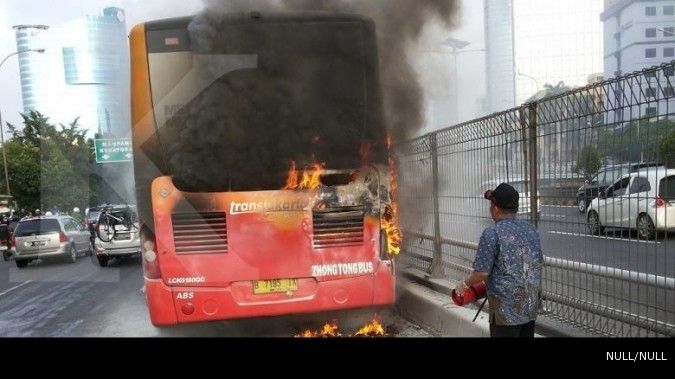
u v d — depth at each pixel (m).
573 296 4.48
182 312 5.11
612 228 3.96
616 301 4.02
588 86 4.16
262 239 5.20
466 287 3.79
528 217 4.92
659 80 3.51
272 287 5.21
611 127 3.95
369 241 5.41
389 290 5.46
